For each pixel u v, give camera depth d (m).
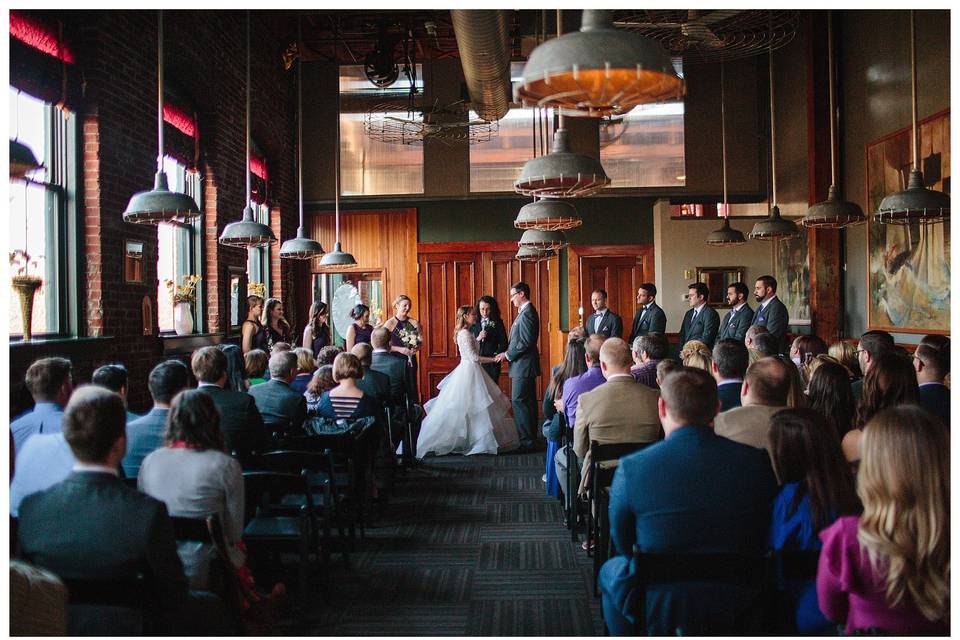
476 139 11.66
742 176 11.74
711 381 2.81
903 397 3.72
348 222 12.53
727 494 2.66
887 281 8.28
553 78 2.79
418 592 4.55
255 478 4.17
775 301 9.10
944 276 7.05
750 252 11.65
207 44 8.61
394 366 8.02
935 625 2.02
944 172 7.06
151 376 3.93
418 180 12.20
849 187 9.34
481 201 12.38
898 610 2.04
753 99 11.74
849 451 3.42
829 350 5.66
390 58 11.20
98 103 6.44
